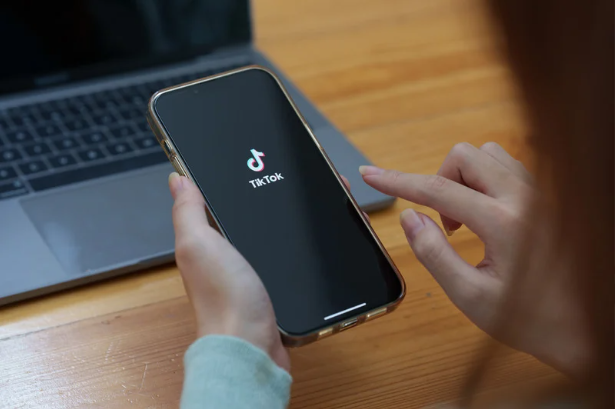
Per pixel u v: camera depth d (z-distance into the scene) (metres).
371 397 0.60
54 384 0.60
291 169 0.62
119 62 0.82
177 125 0.63
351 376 0.61
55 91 0.81
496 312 0.56
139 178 0.72
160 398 0.60
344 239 0.60
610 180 0.41
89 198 0.70
